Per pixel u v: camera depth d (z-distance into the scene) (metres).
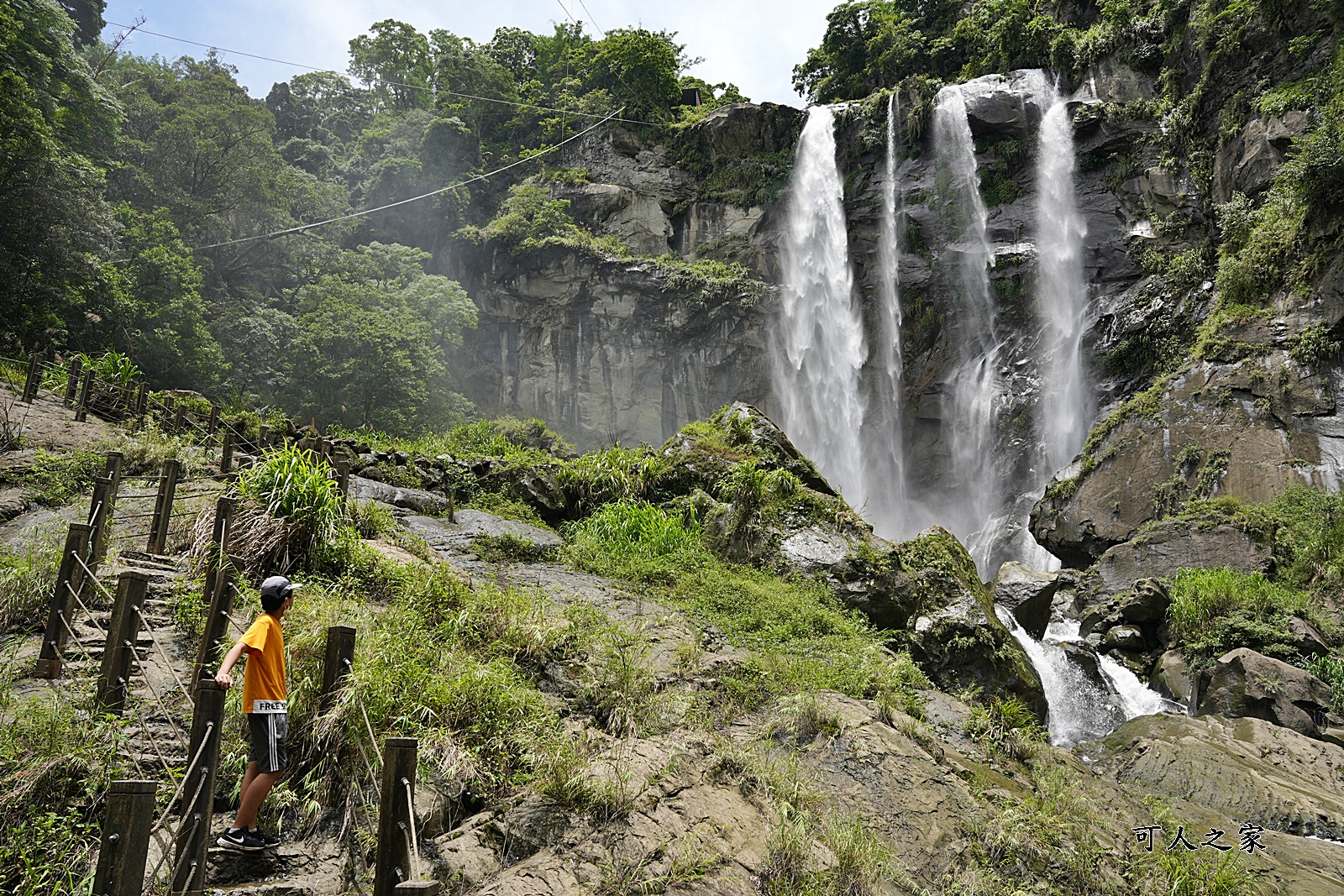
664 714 7.40
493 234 42.59
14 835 4.61
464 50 53.22
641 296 40.66
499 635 8.05
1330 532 17.61
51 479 11.71
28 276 23.53
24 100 24.52
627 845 5.52
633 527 13.34
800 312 39.62
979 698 11.47
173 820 5.00
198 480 12.31
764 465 15.39
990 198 35.50
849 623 11.30
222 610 6.26
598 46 52.69
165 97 44.06
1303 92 24.25
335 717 5.64
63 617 6.50
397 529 11.29
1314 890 7.70
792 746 7.55
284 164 40.72
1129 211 32.12
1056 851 7.00
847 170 40.47
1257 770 10.58
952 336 35.44
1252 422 20.83
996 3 41.16
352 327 32.38
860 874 5.85
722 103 51.25
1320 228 21.44
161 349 27.50
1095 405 30.36
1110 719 14.52
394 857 4.25
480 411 40.31
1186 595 16.48
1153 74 33.38
